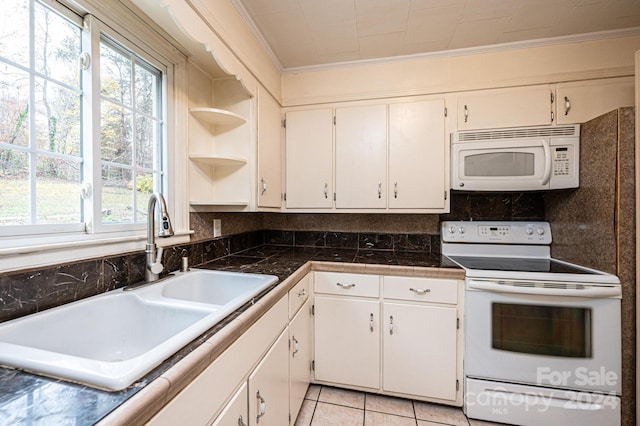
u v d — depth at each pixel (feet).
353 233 7.35
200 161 5.04
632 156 4.18
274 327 3.54
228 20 4.32
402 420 4.81
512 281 4.62
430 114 5.94
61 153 3.00
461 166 5.66
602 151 4.57
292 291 4.35
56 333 2.58
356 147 6.30
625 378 4.25
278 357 3.68
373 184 6.21
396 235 7.07
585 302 4.38
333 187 6.40
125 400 1.46
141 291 3.37
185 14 3.44
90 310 2.89
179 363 1.83
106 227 3.41
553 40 5.41
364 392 5.52
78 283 2.98
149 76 4.18
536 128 5.44
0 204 2.49
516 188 5.46
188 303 2.98
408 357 5.12
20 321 2.35
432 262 5.50
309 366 5.44
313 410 5.04
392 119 6.12
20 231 2.59
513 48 5.62
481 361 4.75
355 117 6.30
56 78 2.95
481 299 4.74
